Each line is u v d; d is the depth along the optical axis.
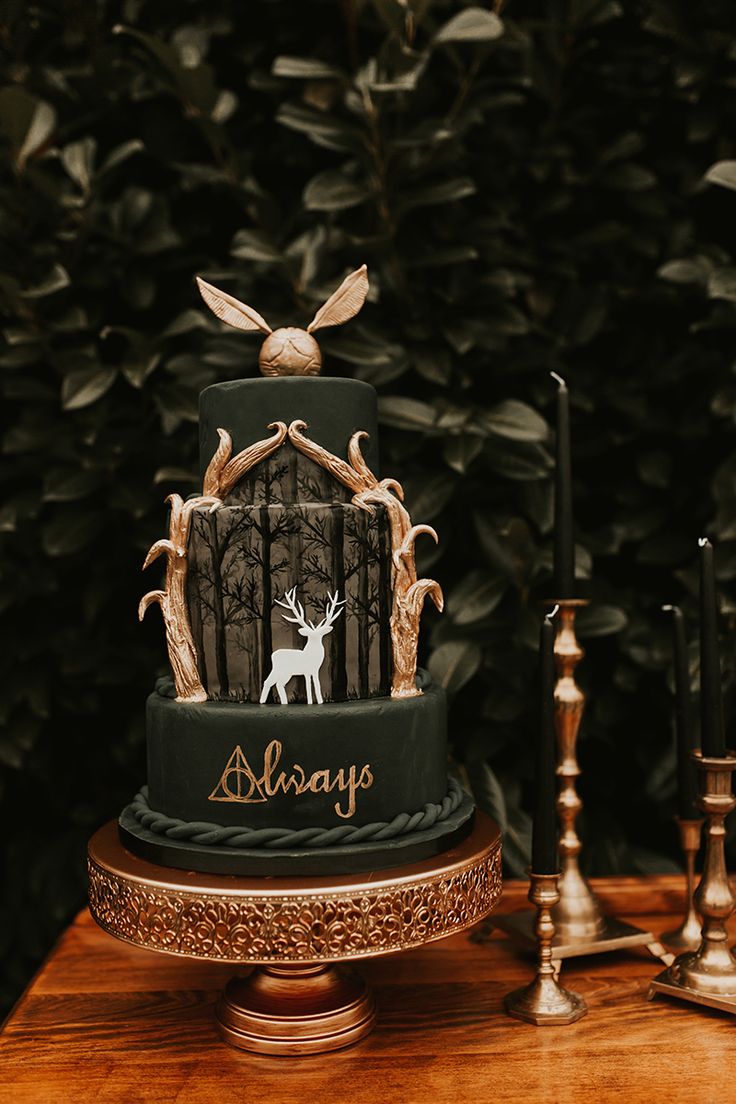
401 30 1.48
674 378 1.68
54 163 1.74
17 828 1.78
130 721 1.69
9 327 1.66
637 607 1.72
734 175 1.48
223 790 0.98
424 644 1.72
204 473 1.10
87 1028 1.08
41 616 1.70
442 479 1.59
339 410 1.06
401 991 1.18
